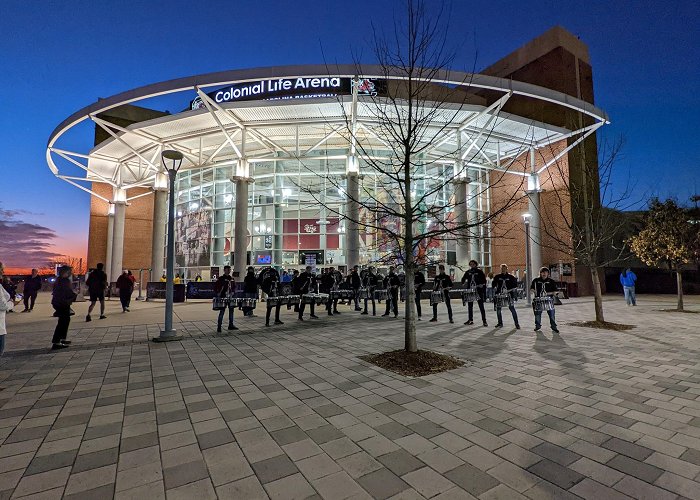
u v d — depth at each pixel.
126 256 31.83
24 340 8.70
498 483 2.66
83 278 20.30
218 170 27.14
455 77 16.12
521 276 24.91
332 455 3.11
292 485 2.67
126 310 14.68
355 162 19.72
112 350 7.57
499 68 30.56
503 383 5.02
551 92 17.78
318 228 24.80
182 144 23.84
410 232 6.65
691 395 4.46
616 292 27.33
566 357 6.46
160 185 23.27
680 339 8.02
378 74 15.59
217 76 16.09
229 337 8.96
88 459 3.10
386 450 3.18
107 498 2.54
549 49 26.72
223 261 25.98
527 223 16.75
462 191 21.52
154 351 7.45
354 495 2.53
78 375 5.75
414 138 6.80
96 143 30.55
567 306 16.28
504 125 21.22
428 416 3.92
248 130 20.47
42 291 32.47
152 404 4.44
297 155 19.91
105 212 32.25
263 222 25.22
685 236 13.48
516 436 3.42
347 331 9.66
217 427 3.73
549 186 24.44
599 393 4.56
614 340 8.00
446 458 3.03
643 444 3.23
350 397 4.57
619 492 2.53
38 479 2.78
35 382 5.39
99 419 3.98
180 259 28.27
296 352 7.20
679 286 13.81
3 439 3.50
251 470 2.89
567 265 23.08
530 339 8.24
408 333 6.43
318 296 12.32
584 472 2.79
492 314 13.27
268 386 5.08
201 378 5.52
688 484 2.61
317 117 19.36
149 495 2.57
